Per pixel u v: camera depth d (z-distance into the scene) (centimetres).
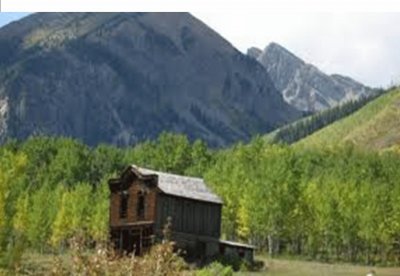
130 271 2902
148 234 10244
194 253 10550
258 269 10906
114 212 10588
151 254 2980
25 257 10350
